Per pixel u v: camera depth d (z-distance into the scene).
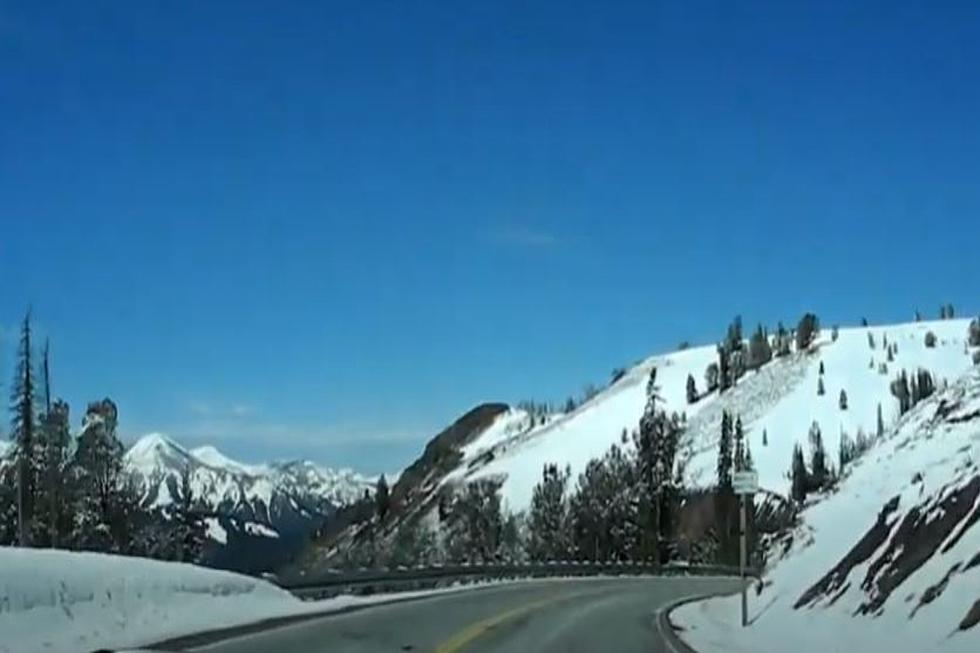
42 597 17.88
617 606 40.47
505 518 154.75
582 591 50.84
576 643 25.30
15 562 17.91
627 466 127.06
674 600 46.38
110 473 61.41
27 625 17.05
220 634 21.62
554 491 132.12
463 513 125.81
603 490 116.50
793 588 30.88
